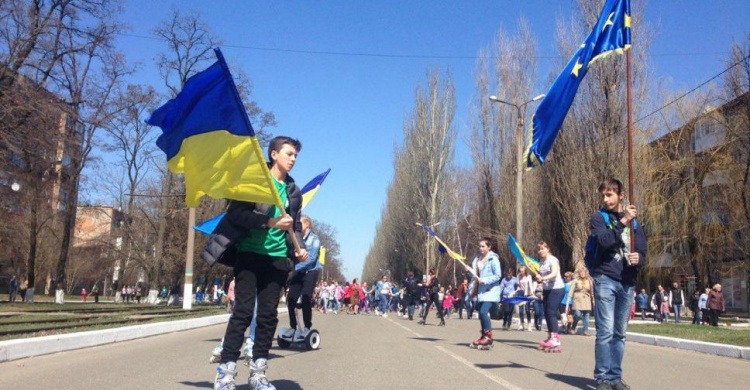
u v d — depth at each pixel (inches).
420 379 262.2
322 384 243.9
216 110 182.7
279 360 325.4
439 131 2084.2
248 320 187.2
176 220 1711.4
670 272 1485.0
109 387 229.3
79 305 1295.5
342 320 893.8
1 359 300.5
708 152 1203.9
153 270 1530.5
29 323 550.6
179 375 261.9
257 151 176.7
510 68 1369.3
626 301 237.1
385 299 1204.5
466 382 256.8
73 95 1235.9
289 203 196.7
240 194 180.9
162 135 192.1
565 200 1056.2
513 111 1349.7
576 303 680.4
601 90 1018.7
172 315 792.3
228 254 190.9
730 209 1178.0
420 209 2087.8
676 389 259.9
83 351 358.9
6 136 948.0
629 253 234.2
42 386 230.4
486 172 1414.9
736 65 1119.0
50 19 1029.2
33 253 1386.6
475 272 427.5
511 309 773.9
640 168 1008.9
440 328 717.3
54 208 1433.3
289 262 196.2
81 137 1289.4
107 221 1788.9
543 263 442.0
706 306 978.1
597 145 1015.6
